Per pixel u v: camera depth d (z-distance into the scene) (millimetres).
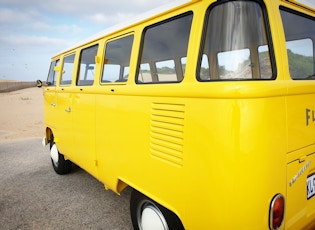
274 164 1672
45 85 5199
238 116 1537
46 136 5199
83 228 3080
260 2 1765
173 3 2098
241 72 1699
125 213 3434
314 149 2072
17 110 17469
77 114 3547
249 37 1722
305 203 2031
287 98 1764
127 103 2459
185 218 1907
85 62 3510
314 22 2318
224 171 1596
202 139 1711
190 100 1795
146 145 2232
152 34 2307
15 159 6160
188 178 1836
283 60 1821
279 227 1746
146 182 2268
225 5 1724
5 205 3703
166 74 2211
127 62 2580
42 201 3814
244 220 1599
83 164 3492
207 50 1798
